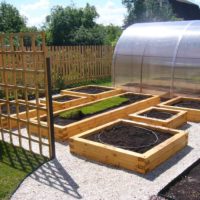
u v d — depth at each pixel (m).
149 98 7.10
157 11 22.52
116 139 4.61
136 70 8.40
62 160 4.34
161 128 4.90
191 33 7.62
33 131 5.48
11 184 3.69
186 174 3.61
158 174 3.88
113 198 3.34
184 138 4.67
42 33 4.00
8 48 4.86
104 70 12.20
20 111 6.41
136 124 5.18
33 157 4.48
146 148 4.29
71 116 5.73
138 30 8.71
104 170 4.01
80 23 20.81
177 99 6.92
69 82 10.73
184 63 7.42
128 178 3.78
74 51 10.73
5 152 4.70
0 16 22.50
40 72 4.23
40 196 3.41
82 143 4.40
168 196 3.14
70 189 3.55
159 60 7.87
